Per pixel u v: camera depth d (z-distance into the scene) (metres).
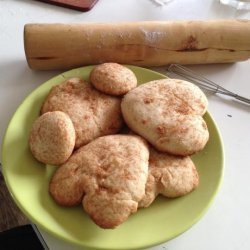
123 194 0.29
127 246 0.28
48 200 0.31
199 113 0.36
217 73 0.46
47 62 0.41
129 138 0.34
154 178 0.32
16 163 0.33
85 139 0.35
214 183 0.33
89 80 0.39
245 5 0.54
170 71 0.45
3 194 0.60
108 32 0.41
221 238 0.32
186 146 0.33
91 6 0.50
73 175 0.31
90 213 0.30
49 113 0.33
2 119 0.38
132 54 0.42
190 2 0.54
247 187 0.36
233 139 0.40
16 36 0.46
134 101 0.35
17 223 0.57
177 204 0.33
